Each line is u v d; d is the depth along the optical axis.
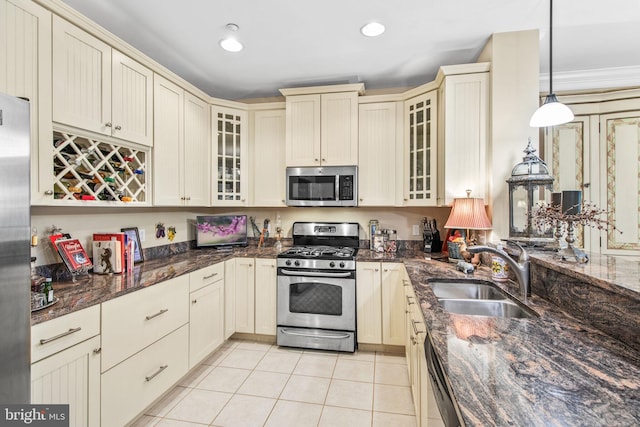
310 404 1.93
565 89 2.79
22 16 1.37
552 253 1.76
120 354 1.56
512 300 1.54
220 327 2.56
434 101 2.54
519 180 1.97
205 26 2.03
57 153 1.56
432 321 1.18
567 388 0.73
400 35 2.15
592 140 2.75
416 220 3.09
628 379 0.77
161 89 2.25
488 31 2.12
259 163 3.09
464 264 2.05
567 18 1.96
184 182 2.52
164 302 1.88
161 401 1.96
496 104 2.17
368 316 2.60
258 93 3.24
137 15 1.91
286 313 2.69
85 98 1.67
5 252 1.03
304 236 3.22
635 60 2.53
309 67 2.64
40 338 1.19
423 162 2.64
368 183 2.86
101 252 1.98
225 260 2.65
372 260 2.59
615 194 2.71
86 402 1.38
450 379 0.77
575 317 1.24
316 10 1.87
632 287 0.99
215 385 2.14
